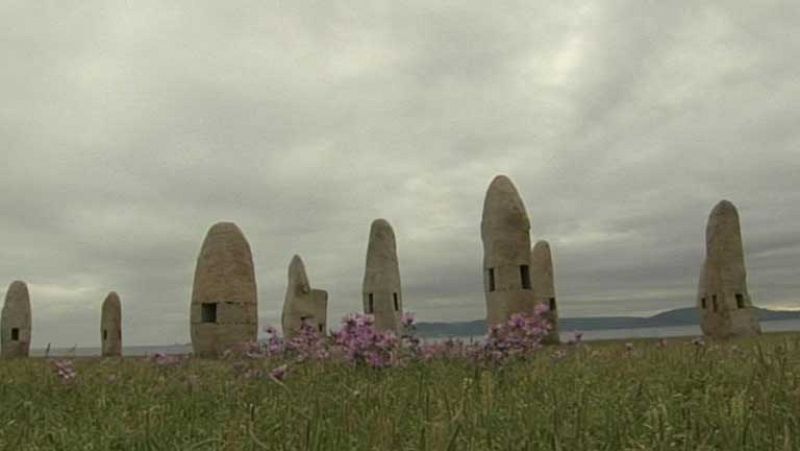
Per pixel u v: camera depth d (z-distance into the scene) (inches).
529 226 1362.0
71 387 399.2
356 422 223.3
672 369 339.9
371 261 1724.9
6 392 380.5
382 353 415.5
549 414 219.5
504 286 1330.0
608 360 427.8
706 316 1628.9
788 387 238.1
